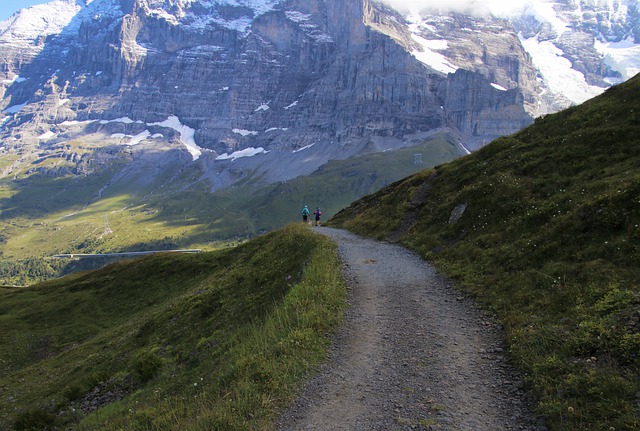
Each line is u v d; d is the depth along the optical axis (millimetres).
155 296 52094
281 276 29844
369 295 20516
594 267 15469
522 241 20859
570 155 26453
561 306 14414
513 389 11227
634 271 14148
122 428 14906
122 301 54719
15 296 67812
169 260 60625
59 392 30250
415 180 43938
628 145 23812
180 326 31828
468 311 17203
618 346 10906
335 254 30000
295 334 15562
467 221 27969
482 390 11438
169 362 24703
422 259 26922
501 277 19000
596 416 9148
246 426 10906
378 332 16016
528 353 12414
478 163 35844
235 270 40812
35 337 49344
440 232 29594
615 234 16656
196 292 39688
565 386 10398
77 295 60312
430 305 18422
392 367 13234
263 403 11797
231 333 23141
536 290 16266
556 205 21734
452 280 21312
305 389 12500
